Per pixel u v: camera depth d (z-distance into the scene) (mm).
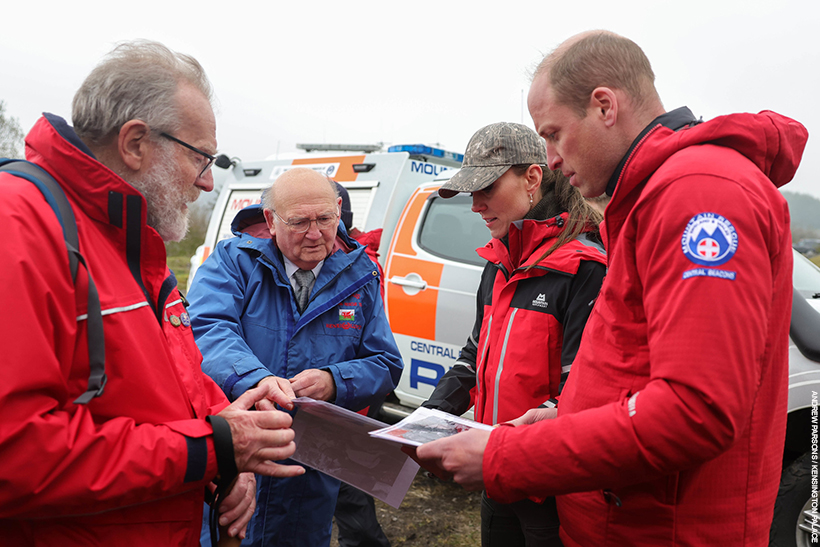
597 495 1045
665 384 825
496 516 1629
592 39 1053
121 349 912
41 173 905
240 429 985
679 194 848
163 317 1049
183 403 1013
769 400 935
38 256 803
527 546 1472
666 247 848
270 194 1782
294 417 1422
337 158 4262
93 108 975
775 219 853
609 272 1024
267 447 1002
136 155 1005
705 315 790
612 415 873
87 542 879
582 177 1098
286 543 1736
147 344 958
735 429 794
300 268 1825
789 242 916
